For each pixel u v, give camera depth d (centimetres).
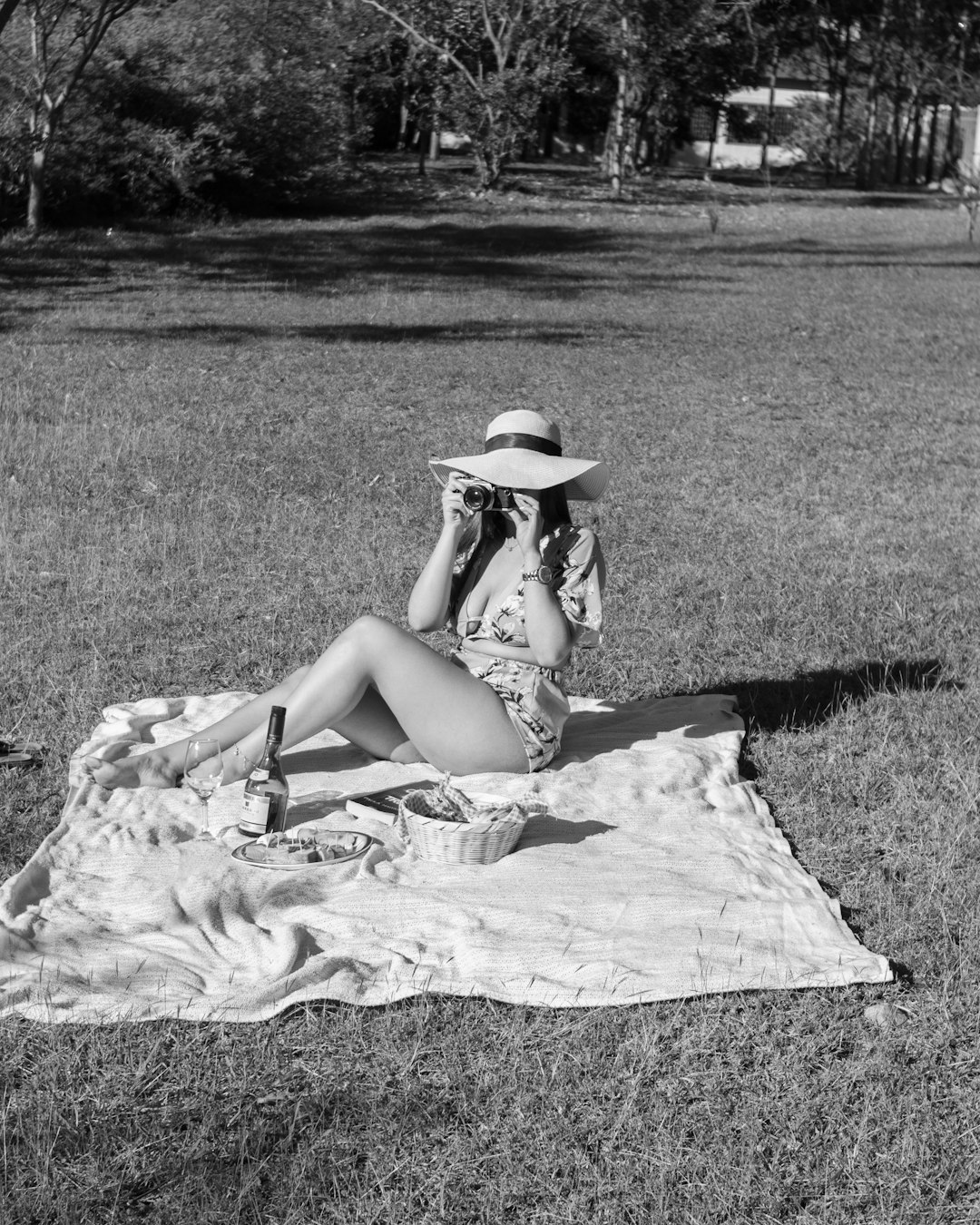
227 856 418
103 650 626
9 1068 319
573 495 500
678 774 487
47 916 384
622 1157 298
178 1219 276
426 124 4131
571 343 1739
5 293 1972
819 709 579
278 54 3241
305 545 816
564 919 385
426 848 419
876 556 832
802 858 441
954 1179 294
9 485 923
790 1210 286
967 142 5181
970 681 614
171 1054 327
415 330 1802
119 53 2925
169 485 953
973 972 371
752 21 4494
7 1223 274
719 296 2238
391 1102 311
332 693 459
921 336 1839
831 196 4603
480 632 488
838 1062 332
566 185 4391
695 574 783
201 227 2909
